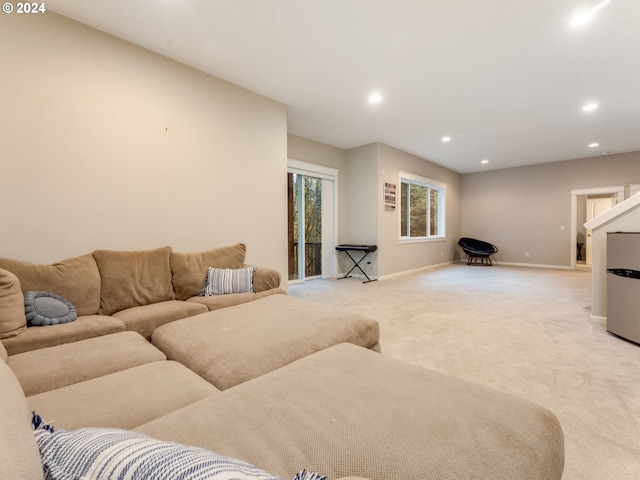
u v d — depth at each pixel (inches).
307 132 198.1
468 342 98.5
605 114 165.3
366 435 27.7
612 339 100.2
